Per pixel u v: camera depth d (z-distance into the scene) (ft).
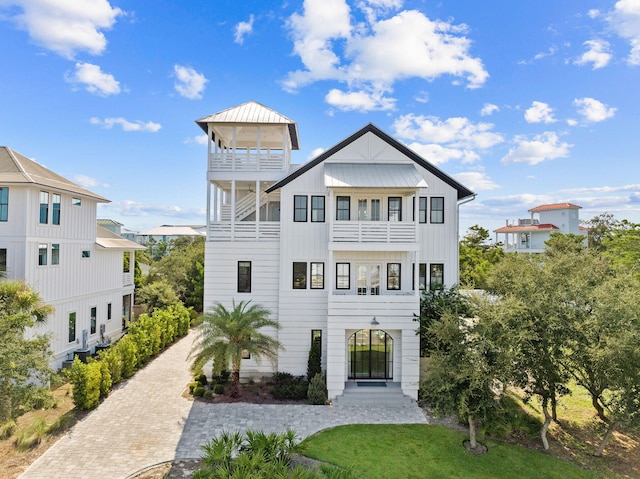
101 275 89.51
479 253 151.02
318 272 69.87
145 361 79.41
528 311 44.52
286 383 62.59
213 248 70.54
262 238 70.85
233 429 50.44
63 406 56.70
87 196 80.07
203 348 61.67
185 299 130.21
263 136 82.43
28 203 64.49
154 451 44.60
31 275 65.21
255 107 76.74
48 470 40.32
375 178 64.85
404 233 64.69
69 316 76.18
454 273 70.64
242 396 61.72
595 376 45.06
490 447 46.85
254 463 34.30
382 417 54.95
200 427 50.85
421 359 66.64
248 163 71.87
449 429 51.34
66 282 75.10
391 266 70.03
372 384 63.72
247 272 71.00
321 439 47.96
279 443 38.37
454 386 43.80
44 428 48.34
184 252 157.17
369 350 66.13
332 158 70.79
